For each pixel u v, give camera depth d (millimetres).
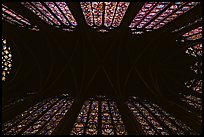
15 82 12672
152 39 12953
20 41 12938
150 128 8312
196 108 9812
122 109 9742
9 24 11523
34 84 13180
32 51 13305
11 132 7465
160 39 12836
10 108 9016
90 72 13680
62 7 11062
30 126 8156
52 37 12812
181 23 10195
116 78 13617
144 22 12367
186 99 11781
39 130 7789
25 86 12930
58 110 10023
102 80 13523
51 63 13594
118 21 12570
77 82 13492
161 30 12102
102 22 12945
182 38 12969
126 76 13602
